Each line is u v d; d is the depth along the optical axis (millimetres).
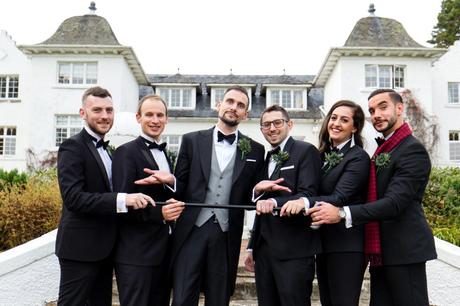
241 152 3658
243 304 4980
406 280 3193
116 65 19984
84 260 3258
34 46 19672
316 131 20656
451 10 36375
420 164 3219
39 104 19875
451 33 36219
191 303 3385
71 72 20203
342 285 3320
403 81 19828
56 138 19953
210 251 3492
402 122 3473
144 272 3297
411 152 3242
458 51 21438
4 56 21766
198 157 3635
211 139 3711
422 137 19297
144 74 22453
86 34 21016
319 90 24234
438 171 9086
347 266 3324
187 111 22250
